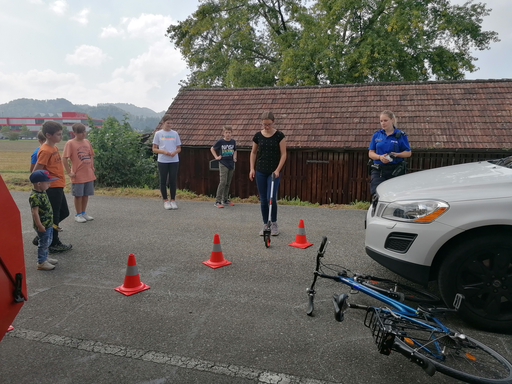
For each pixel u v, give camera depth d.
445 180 3.46
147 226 6.52
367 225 3.67
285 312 3.34
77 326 3.08
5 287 1.98
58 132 4.98
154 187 14.53
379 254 3.39
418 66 25.36
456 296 2.79
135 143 14.30
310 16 25.31
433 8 26.81
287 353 2.70
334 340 2.88
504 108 12.68
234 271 4.37
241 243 5.50
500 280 2.93
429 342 2.45
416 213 3.17
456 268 3.02
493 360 2.49
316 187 13.48
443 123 12.61
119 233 6.04
